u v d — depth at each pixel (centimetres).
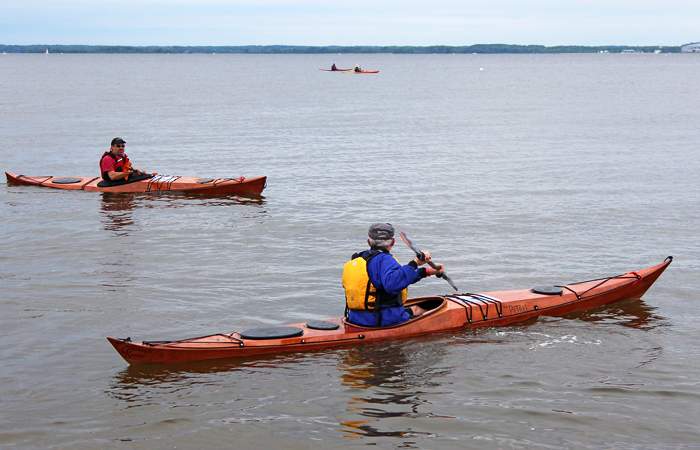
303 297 980
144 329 861
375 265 788
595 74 12612
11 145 2652
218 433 616
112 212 1525
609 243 1259
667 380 717
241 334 779
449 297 887
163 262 1148
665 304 948
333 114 4381
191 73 13250
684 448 591
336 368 742
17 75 11244
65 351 791
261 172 2092
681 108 4619
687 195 1681
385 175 2017
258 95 6562
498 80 10331
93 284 1030
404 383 709
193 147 2694
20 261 1148
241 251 1216
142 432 618
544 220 1430
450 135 3131
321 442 600
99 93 6488
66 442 602
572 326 867
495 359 766
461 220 1435
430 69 17138
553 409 657
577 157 2367
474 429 621
